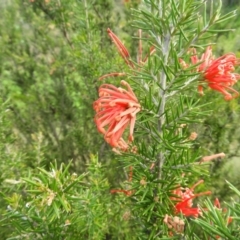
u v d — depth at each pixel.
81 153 0.39
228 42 0.36
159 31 0.16
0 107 0.27
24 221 0.17
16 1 0.45
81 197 0.17
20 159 0.26
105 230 0.23
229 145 0.34
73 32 0.42
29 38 0.47
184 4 0.15
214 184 0.33
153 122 0.17
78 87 0.41
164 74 0.16
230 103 0.31
